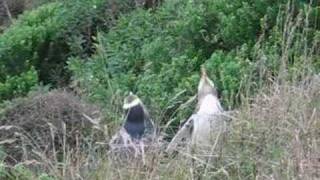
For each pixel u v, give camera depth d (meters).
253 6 13.41
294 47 11.80
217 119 10.11
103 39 15.41
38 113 11.17
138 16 15.71
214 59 12.71
